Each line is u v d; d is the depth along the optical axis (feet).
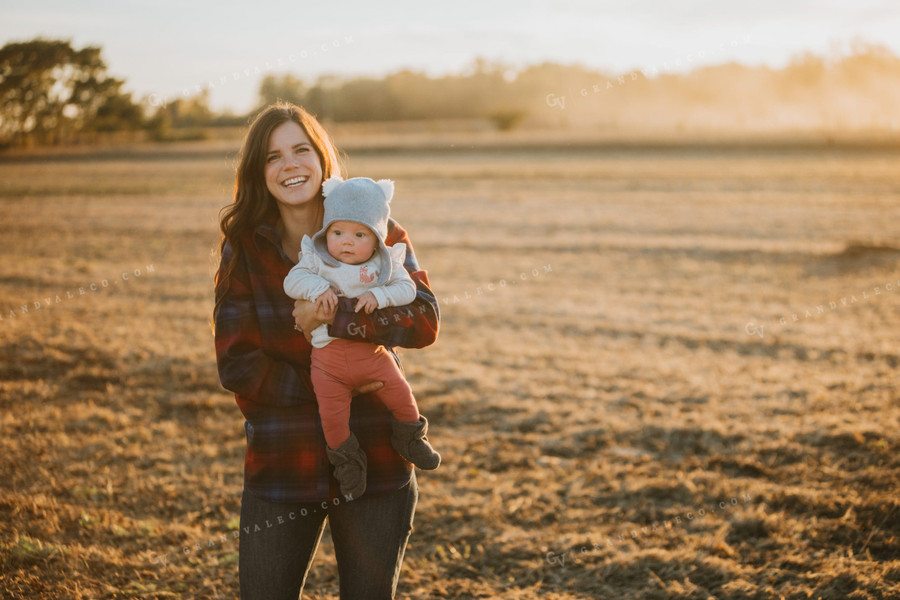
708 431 18.04
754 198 74.02
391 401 7.22
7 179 99.50
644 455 16.92
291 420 7.13
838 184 85.10
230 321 7.15
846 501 13.78
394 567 7.32
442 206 72.13
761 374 22.88
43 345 25.08
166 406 20.17
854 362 24.12
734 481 15.05
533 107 286.46
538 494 14.83
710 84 285.02
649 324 30.01
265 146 7.45
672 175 98.84
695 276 39.86
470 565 12.20
